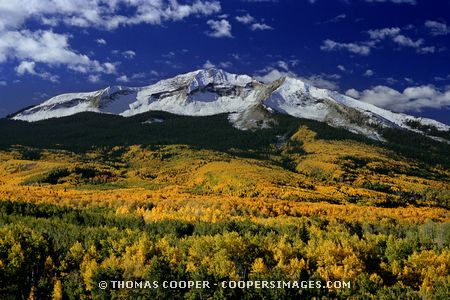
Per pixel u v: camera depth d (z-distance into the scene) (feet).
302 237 462.19
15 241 383.24
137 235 416.87
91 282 339.98
